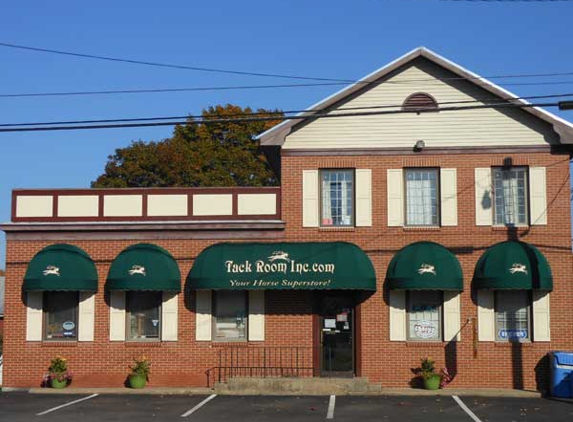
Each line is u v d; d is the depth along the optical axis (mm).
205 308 27391
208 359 27219
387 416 20984
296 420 20391
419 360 26844
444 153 27500
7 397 25281
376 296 27141
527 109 27141
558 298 26734
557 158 27234
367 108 26766
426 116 27703
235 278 26266
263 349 27156
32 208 28141
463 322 26875
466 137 27516
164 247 27703
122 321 27469
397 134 27688
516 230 27062
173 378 27188
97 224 27719
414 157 27562
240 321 27484
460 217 27250
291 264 26344
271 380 25766
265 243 27078
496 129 27469
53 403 23812
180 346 27312
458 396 25094
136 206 28016
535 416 20984
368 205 27469
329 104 27750
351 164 27672
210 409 22391
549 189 27156
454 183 27406
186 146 58312
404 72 27875
